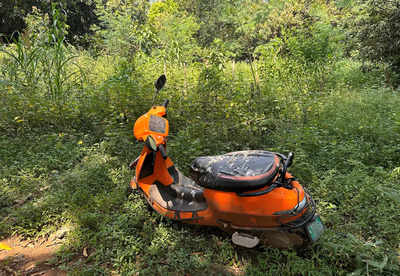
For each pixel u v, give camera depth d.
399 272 2.59
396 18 8.48
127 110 5.62
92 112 5.70
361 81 9.55
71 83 7.04
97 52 11.88
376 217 3.24
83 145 5.18
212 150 4.87
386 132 4.90
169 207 3.20
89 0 17.44
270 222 2.62
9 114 5.43
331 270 2.61
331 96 6.94
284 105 6.16
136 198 3.86
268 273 2.67
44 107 5.47
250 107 5.90
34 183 4.08
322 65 8.82
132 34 10.71
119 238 3.09
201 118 5.50
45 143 5.04
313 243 2.75
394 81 9.34
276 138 5.08
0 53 8.32
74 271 2.78
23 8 15.24
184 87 6.41
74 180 4.08
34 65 6.64
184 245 3.07
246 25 8.76
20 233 3.34
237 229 2.78
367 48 9.26
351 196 3.64
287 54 9.16
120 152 4.84
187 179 3.75
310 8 13.86
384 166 4.43
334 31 10.96
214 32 15.07
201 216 3.02
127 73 6.73
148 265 2.85
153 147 3.05
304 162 4.22
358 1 9.69
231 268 2.80
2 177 4.19
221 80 6.39
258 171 2.68
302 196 2.73
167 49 8.81
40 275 2.79
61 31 6.79
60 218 3.50
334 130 5.30
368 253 2.67
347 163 4.35
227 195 2.72
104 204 3.65
